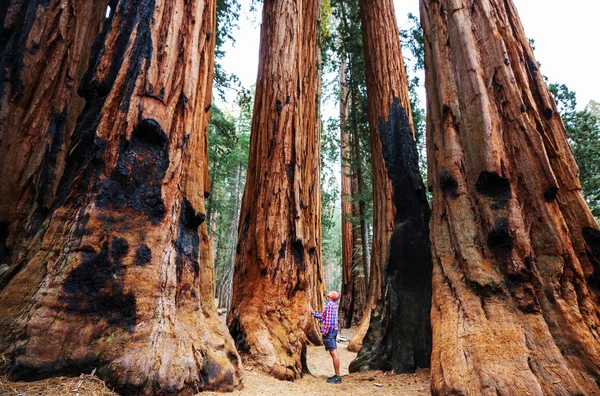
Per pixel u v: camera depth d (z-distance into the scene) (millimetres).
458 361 3553
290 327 6258
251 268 6957
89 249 3133
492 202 4434
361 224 15234
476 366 3426
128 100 3676
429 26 6230
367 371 6320
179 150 4047
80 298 2977
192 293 4074
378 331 6855
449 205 4832
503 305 3881
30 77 5500
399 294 6645
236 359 4168
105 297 3082
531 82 5090
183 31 4379
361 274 18453
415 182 7926
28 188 5141
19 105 5328
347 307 18656
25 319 2738
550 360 3363
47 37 5801
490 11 5340
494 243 4242
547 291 3877
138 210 3566
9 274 3170
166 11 4207
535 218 4258
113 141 3535
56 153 5555
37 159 5305
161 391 2900
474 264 4219
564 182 4453
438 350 3857
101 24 6988
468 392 3256
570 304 3752
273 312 6363
